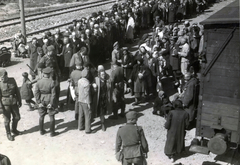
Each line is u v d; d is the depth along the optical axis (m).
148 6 23.19
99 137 10.59
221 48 8.03
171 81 15.08
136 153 7.53
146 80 12.74
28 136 10.69
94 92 10.62
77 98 11.20
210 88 8.34
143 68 12.54
